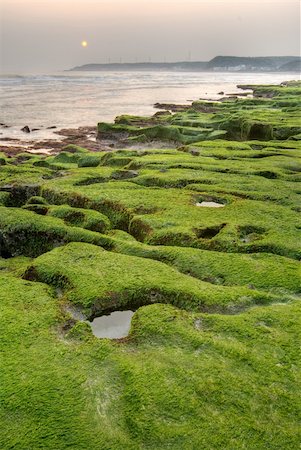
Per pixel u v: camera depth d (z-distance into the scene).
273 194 20.94
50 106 95.81
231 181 23.30
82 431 7.28
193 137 50.34
